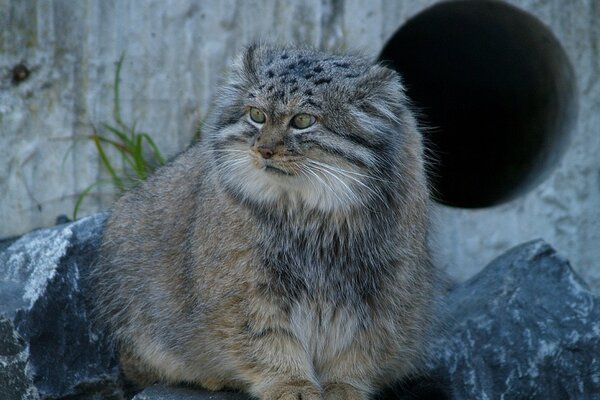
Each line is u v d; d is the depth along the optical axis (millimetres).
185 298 5895
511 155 10109
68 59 8258
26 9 8148
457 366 6543
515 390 6535
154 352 6246
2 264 6898
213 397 5938
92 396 6488
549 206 8875
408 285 5793
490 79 10719
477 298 7047
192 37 8383
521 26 9172
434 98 12180
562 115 9070
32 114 8297
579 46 8750
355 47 8398
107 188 8352
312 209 5566
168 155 8203
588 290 7105
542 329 6758
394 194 5637
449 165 11367
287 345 5664
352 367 5848
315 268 5641
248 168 5492
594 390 6613
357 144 5465
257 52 5766
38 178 8367
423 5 8523
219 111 5762
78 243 6785
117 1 8258
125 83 8367
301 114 5410
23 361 6281
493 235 8789
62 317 6488
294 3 8398
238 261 5570
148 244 6281
